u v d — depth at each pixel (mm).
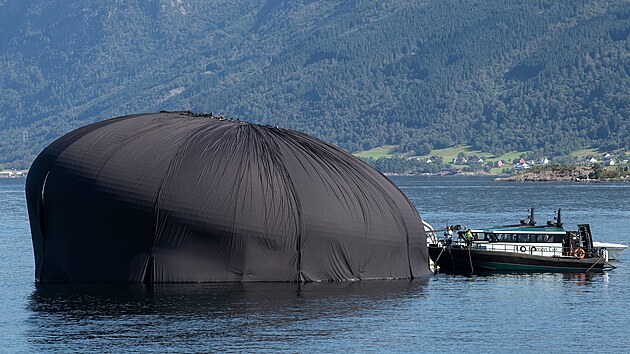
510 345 176125
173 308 197875
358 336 180000
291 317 193000
